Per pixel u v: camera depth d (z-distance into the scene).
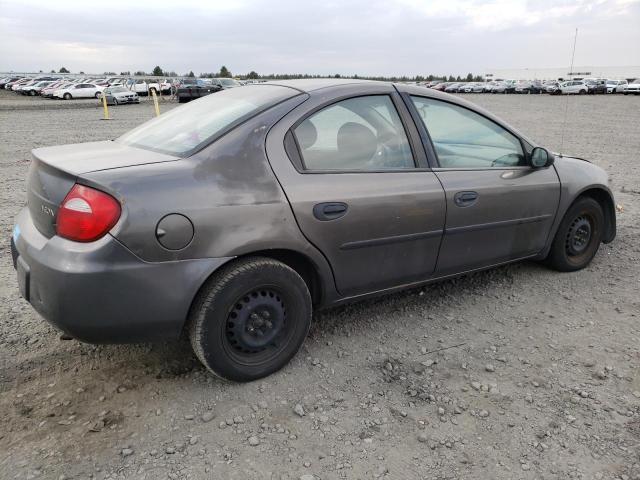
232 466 2.30
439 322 3.67
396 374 3.03
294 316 2.96
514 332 3.55
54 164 2.60
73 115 26.02
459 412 2.70
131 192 2.41
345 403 2.76
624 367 3.13
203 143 2.76
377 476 2.27
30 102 39.28
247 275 2.70
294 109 2.98
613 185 8.59
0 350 3.17
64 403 2.70
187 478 2.23
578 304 3.99
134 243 2.40
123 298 2.43
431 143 3.47
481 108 3.85
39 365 3.03
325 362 3.13
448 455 2.40
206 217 2.55
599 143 14.90
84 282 2.35
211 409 2.68
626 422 2.64
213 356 2.71
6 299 3.89
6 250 4.99
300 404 2.73
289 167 2.86
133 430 2.52
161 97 50.22
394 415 2.67
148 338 2.58
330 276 3.06
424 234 3.36
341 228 2.99
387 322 3.66
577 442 2.50
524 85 66.69
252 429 2.54
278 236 2.76
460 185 3.49
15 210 6.57
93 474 2.24
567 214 4.34
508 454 2.42
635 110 31.44
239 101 3.19
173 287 2.51
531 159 3.93
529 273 4.56
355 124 3.18
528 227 4.00
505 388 2.91
